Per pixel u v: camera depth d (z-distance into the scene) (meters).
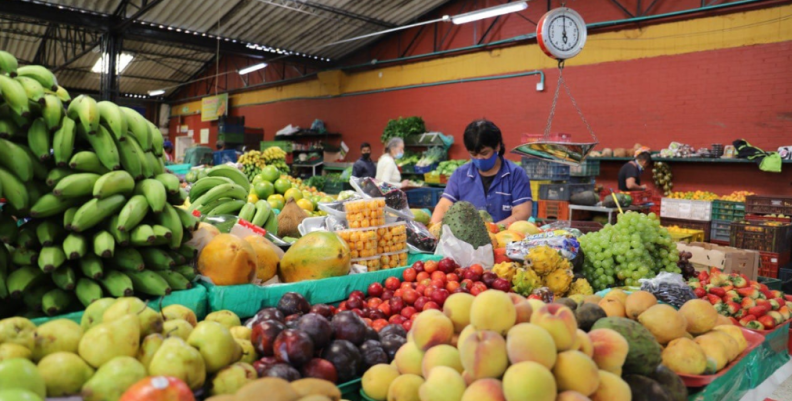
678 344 1.65
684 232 5.93
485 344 1.19
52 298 1.59
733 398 1.85
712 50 7.42
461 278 2.32
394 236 2.54
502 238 2.87
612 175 8.52
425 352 1.37
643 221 2.80
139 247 1.77
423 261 2.43
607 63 8.48
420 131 11.18
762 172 7.06
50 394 1.14
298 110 15.09
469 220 2.58
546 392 1.11
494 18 10.05
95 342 1.20
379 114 12.55
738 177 7.28
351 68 13.14
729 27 7.25
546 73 9.28
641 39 8.09
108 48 11.95
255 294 1.87
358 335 1.57
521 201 3.63
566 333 1.24
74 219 1.59
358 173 7.91
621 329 1.49
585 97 8.77
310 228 2.79
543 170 7.78
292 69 15.31
